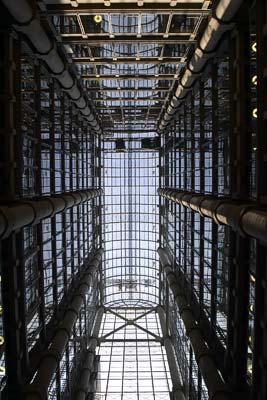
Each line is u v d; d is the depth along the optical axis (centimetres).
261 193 1227
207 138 2153
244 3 1373
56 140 2406
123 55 2225
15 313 1527
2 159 1482
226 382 1611
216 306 1922
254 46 1377
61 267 2491
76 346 2853
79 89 2659
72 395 2581
